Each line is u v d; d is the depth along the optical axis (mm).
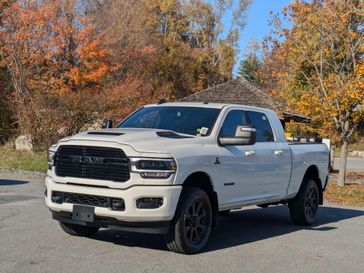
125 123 8547
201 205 7223
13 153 22625
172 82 49469
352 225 10570
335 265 7027
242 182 8141
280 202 9625
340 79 17891
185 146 7102
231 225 10016
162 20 65250
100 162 6758
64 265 6266
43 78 30000
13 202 11148
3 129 27719
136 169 6566
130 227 6648
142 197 6562
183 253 7062
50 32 30484
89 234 7957
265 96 25016
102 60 32656
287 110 20328
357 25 18438
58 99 23156
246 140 7672
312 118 18844
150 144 6805
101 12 41875
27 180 15953
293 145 9867
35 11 30062
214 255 7191
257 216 11312
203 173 7301
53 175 7160
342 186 19188
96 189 6719
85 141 6910
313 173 10703
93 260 6555
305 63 19688
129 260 6633
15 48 29000
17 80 28688
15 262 6320
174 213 6762
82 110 22656
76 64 31344
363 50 18031
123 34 40969
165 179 6641
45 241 7504
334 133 18969
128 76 34062
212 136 7691
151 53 44344
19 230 8188
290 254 7555
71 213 6977
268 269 6629
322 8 18484
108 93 24734
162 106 8609
